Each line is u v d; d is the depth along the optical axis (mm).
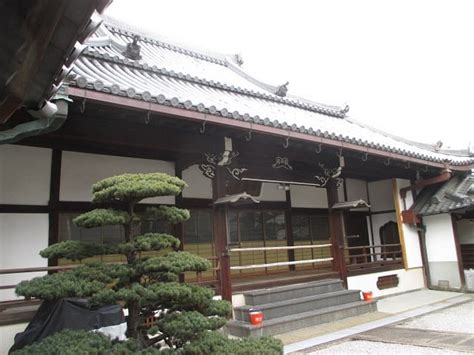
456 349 5316
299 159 8461
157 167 7906
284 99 11555
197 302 3816
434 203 11281
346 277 9172
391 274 10562
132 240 4090
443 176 11070
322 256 11508
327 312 7398
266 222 10422
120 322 4547
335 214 9320
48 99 2629
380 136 12633
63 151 6809
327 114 13070
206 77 9781
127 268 3830
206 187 8867
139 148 7297
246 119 6152
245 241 9898
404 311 8242
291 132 6820
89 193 6965
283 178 8555
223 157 7031
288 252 10711
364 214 12766
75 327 4289
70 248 3865
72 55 2287
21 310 5461
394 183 11711
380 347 5676
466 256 11719
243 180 8336
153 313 4188
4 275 5945
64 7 1712
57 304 4410
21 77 2111
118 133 6078
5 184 6133
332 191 9297
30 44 1873
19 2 1647
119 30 11211
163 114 5383
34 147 6500
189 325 3463
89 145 6895
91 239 6969
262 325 6438
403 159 9336
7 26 1766
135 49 8555
